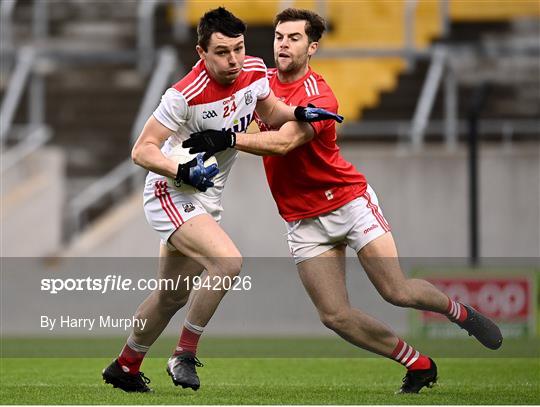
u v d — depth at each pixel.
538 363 34.94
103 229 57.00
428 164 56.38
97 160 70.50
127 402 23.25
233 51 22.56
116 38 78.44
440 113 71.12
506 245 56.81
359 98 72.44
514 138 68.38
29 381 28.94
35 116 67.31
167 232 23.62
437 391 26.14
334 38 76.88
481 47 70.56
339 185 25.28
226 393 25.44
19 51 70.38
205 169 22.89
